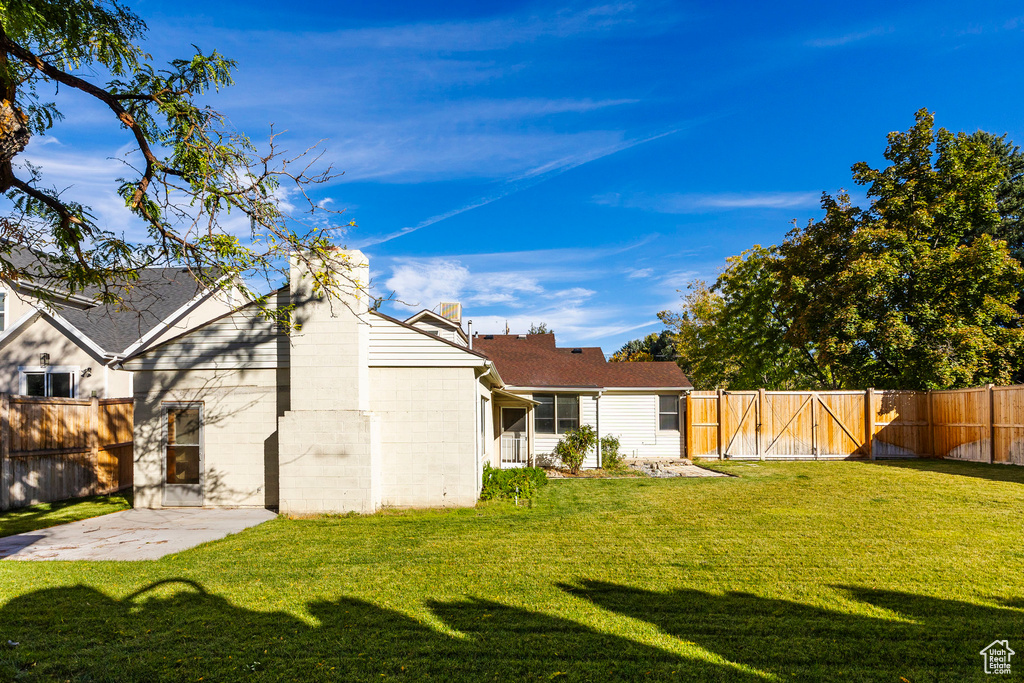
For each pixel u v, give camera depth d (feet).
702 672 13.51
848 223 78.33
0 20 17.21
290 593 19.44
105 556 24.93
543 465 66.64
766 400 71.15
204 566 23.02
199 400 38.24
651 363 77.66
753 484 47.57
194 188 21.77
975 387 65.92
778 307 90.79
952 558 23.18
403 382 37.88
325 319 35.73
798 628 16.08
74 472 43.11
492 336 85.66
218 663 14.20
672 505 37.32
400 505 37.22
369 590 19.69
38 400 39.88
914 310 69.82
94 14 21.47
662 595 19.02
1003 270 67.46
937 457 68.49
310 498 34.78
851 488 43.57
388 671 13.69
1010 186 91.25
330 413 35.12
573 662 14.08
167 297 65.87
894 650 14.61
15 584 20.70
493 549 25.52
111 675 13.66
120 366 37.99
